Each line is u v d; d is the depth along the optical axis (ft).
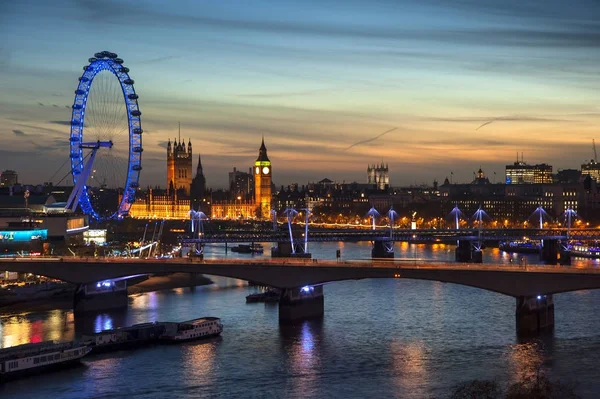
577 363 591.37
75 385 560.61
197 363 612.29
